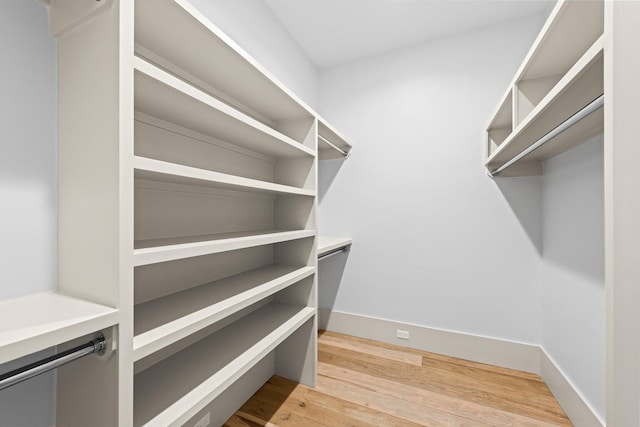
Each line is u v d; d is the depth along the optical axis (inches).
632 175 21.0
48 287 28.5
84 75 26.6
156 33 33.3
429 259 82.4
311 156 64.0
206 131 46.2
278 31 73.9
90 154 26.1
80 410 26.9
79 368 26.9
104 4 24.6
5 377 18.1
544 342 68.4
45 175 28.4
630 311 21.0
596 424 46.1
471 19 73.0
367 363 74.9
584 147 50.8
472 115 77.1
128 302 24.7
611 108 21.4
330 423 52.9
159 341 27.8
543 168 68.9
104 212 25.0
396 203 86.5
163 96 31.5
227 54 37.9
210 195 50.9
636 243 21.0
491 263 75.4
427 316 82.6
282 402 58.9
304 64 87.9
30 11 27.5
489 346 74.9
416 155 83.9
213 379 36.4
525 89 49.9
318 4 68.5
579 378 52.4
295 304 66.1
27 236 27.1
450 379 67.6
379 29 77.4
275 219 67.9
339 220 94.3
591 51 23.8
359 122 91.6
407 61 85.1
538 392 62.7
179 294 43.2
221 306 37.6
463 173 78.2
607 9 21.8
